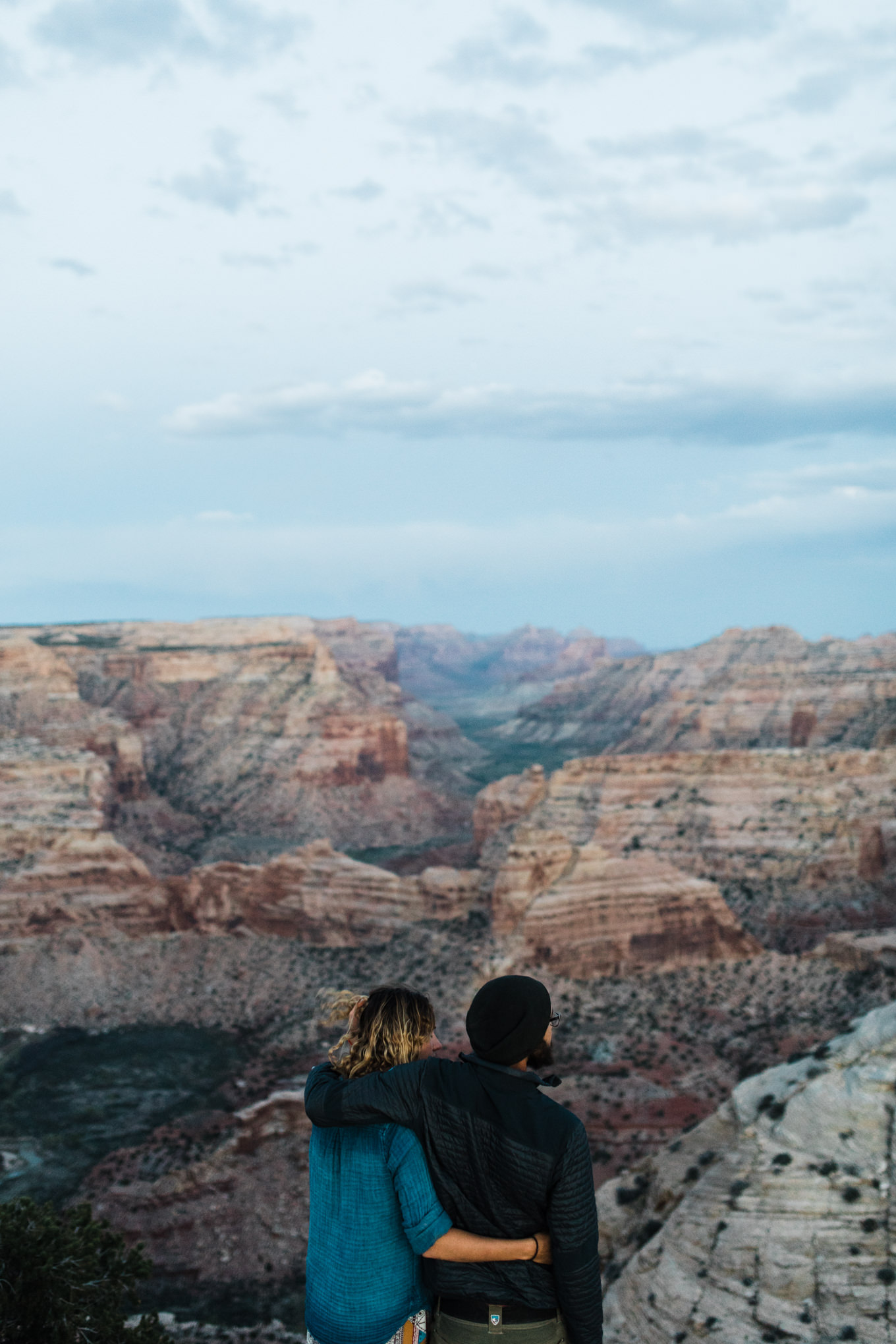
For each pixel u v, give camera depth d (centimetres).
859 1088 2645
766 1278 2312
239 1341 4194
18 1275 1834
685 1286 2392
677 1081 7312
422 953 9831
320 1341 658
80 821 14000
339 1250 651
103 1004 9425
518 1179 616
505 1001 657
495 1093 639
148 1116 7350
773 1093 2878
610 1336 2400
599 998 8756
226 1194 5850
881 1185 2427
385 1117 646
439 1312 661
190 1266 5172
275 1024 9138
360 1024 714
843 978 8719
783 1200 2478
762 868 12700
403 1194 636
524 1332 630
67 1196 6125
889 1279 2208
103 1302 2044
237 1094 7712
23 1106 7550
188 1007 9488
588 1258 621
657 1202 2872
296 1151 6244
